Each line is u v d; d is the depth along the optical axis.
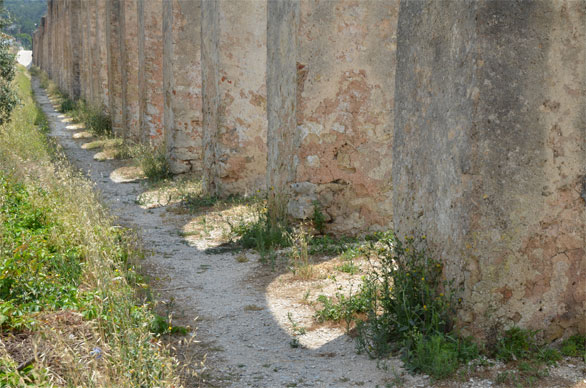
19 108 19.09
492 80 3.71
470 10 3.75
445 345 3.79
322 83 7.18
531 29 3.73
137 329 3.61
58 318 4.05
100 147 17.58
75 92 31.59
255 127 10.27
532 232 3.85
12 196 7.58
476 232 3.80
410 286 4.24
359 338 4.22
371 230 7.42
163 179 12.60
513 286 3.86
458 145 3.88
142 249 7.23
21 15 116.44
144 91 14.98
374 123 7.30
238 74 10.05
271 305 5.26
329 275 5.98
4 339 3.71
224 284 5.97
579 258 3.94
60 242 5.76
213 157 10.48
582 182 3.89
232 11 9.86
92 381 3.00
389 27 7.22
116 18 19.61
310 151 7.26
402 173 4.71
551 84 3.78
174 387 3.27
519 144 3.78
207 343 4.41
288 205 7.51
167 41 12.82
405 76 4.63
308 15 7.05
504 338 3.87
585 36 3.80
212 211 9.52
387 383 3.61
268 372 3.88
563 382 3.47
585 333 4.00
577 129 3.85
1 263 4.75
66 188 7.77
